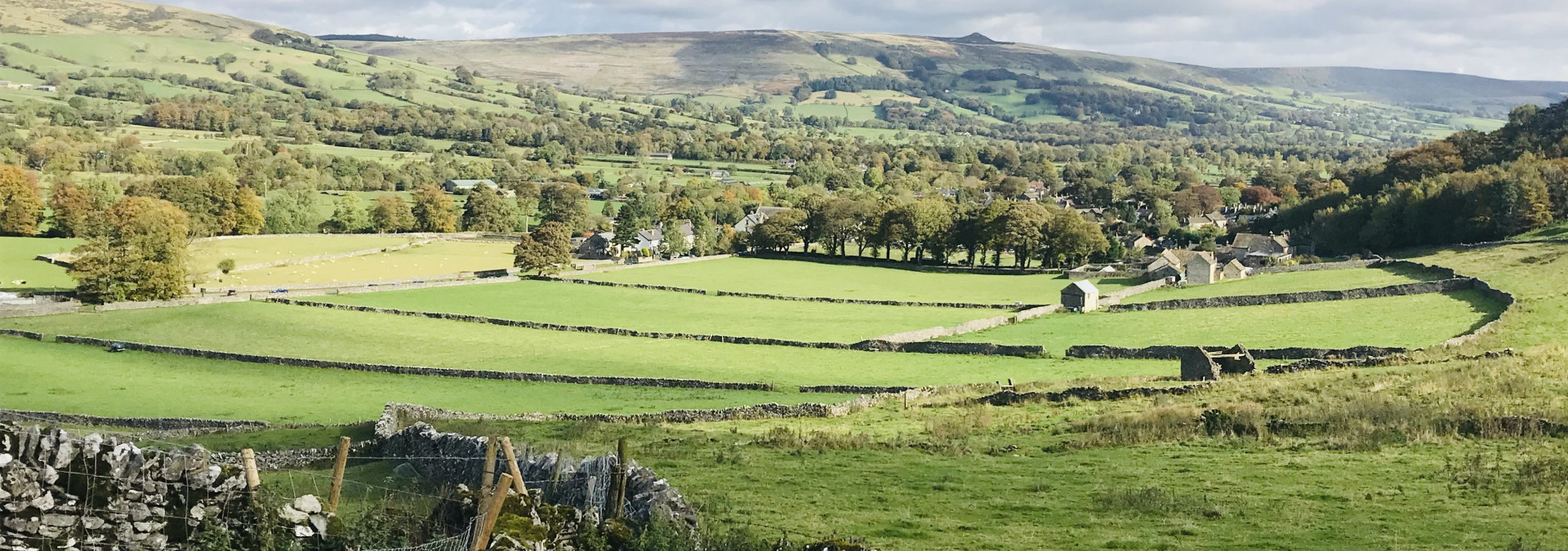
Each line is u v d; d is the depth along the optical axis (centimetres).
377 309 13275
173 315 12550
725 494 4062
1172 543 3375
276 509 2136
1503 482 4172
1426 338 9506
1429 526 3575
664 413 6831
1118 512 3825
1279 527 3572
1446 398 6072
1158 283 15188
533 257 17638
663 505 2809
